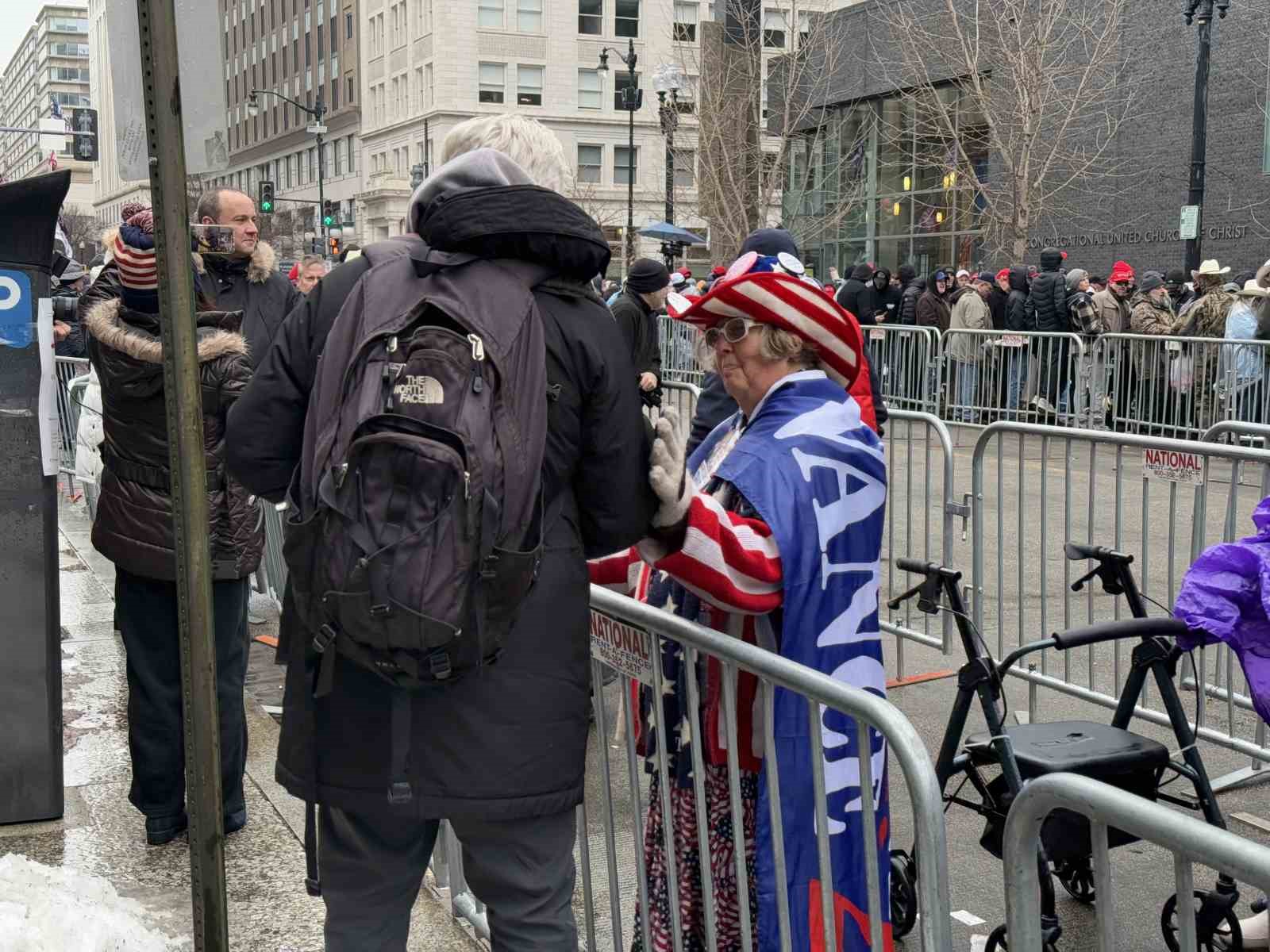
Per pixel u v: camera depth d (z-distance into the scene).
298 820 4.03
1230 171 22.73
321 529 1.88
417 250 2.08
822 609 2.44
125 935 2.95
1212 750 4.86
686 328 17.77
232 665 3.82
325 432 1.94
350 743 2.03
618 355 2.10
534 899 2.14
